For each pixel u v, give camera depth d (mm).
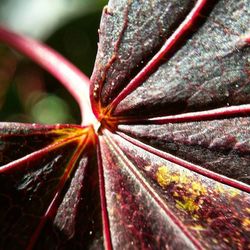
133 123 165
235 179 163
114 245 164
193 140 163
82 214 164
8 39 223
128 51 159
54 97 281
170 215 162
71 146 162
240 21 156
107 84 161
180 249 161
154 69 161
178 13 157
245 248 158
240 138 161
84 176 164
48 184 162
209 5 156
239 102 160
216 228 161
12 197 159
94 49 279
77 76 201
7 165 157
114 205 165
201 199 163
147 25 158
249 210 162
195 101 161
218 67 159
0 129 157
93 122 166
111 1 157
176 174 165
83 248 164
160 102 162
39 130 159
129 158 165
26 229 161
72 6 274
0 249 160
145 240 163
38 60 218
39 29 271
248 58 157
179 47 159
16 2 273
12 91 282
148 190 164
